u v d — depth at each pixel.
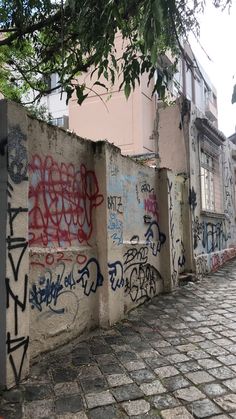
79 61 3.55
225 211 11.79
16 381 3.27
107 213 4.89
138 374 3.48
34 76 6.92
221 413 2.81
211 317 5.40
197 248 8.86
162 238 7.21
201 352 4.04
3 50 5.65
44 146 3.98
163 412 2.83
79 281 4.49
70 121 14.21
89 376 3.44
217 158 11.29
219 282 8.23
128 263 5.75
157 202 7.17
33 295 3.71
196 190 9.02
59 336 4.09
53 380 3.35
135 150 13.06
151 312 5.71
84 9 2.61
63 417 2.77
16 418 2.75
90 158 4.93
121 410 2.86
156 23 2.26
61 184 4.26
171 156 8.90
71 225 4.42
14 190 3.32
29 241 3.71
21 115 3.46
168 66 3.33
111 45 2.84
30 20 3.86
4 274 3.20
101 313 4.87
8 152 3.27
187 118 8.74
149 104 13.47
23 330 3.37
